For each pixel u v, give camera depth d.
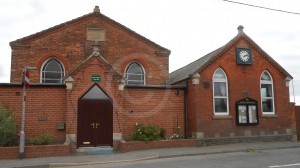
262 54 16.58
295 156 11.32
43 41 16.34
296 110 17.16
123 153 12.38
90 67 13.64
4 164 10.19
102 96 13.82
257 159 10.70
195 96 14.82
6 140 11.83
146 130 13.70
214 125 14.99
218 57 15.60
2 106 12.87
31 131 13.23
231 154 12.20
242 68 16.09
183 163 10.13
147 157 11.33
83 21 17.08
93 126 13.48
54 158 11.35
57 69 16.50
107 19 17.44
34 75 15.87
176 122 15.21
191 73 15.03
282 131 16.31
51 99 13.60
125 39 17.61
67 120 13.04
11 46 15.88
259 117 15.99
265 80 16.69
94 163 10.56
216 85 15.65
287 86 16.94
